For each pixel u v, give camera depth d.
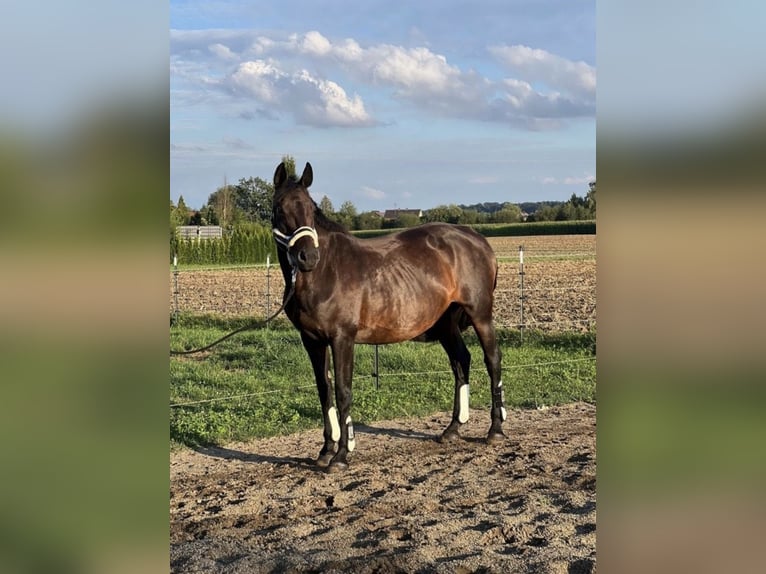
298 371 9.88
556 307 15.12
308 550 4.32
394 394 8.74
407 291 6.36
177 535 4.64
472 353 11.09
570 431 7.32
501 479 5.71
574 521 4.67
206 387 9.05
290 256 5.75
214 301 17.06
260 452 6.73
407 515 4.94
